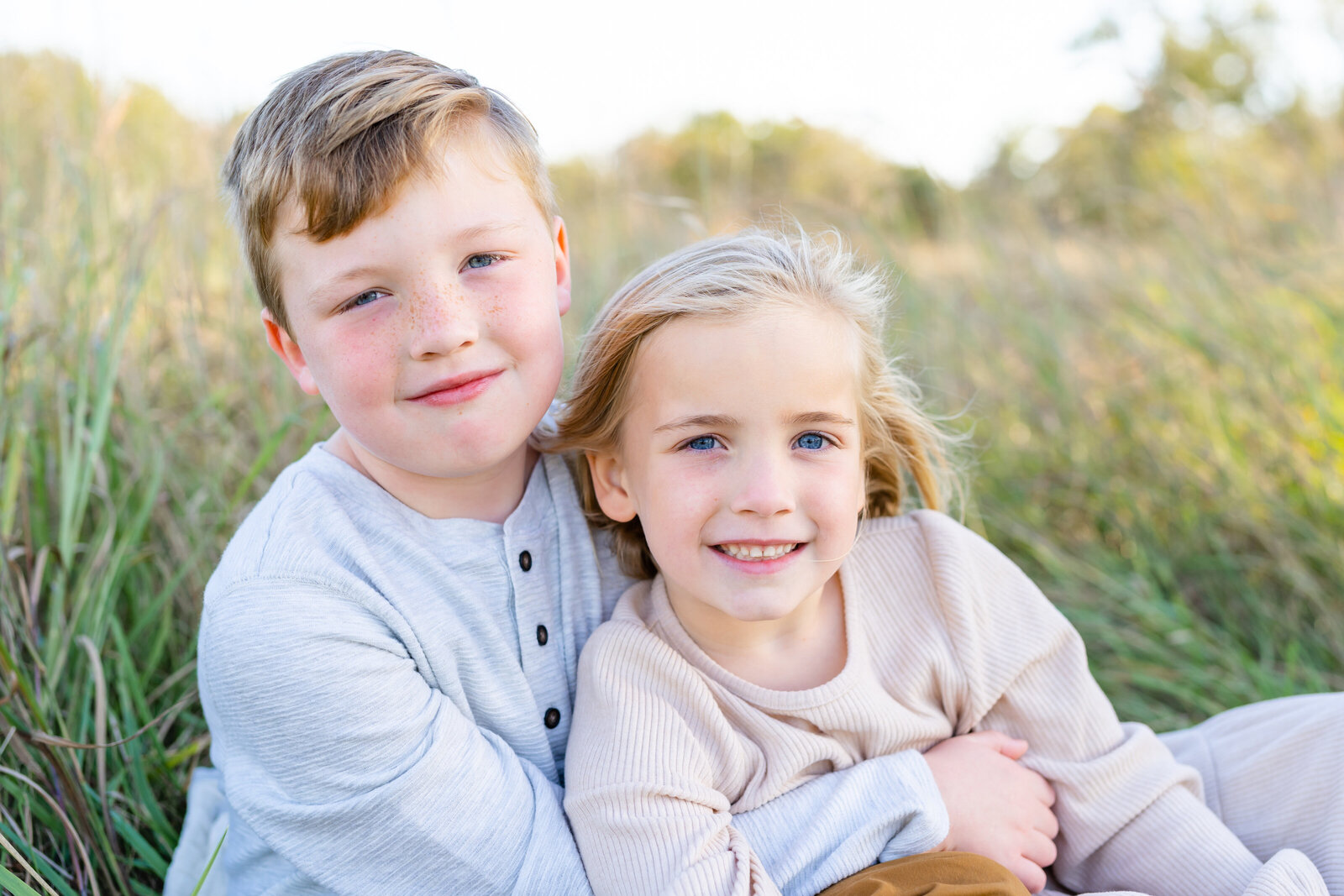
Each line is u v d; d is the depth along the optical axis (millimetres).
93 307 1973
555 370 1116
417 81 1036
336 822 1024
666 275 1161
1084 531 2566
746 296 1103
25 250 2062
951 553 1305
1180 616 2092
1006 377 2957
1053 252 3205
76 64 2348
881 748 1212
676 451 1123
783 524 1094
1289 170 3281
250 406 2043
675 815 1050
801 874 1062
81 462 1687
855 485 1164
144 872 1418
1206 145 3336
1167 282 2928
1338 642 2012
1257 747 1353
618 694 1125
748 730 1168
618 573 1296
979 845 1164
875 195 3279
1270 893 1096
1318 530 2246
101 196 2178
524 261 1078
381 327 1020
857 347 1182
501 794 1054
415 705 1050
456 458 1062
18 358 1729
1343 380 2469
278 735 1029
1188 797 1252
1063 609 2201
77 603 1528
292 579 1045
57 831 1316
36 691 1413
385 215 994
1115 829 1238
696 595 1129
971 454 2422
